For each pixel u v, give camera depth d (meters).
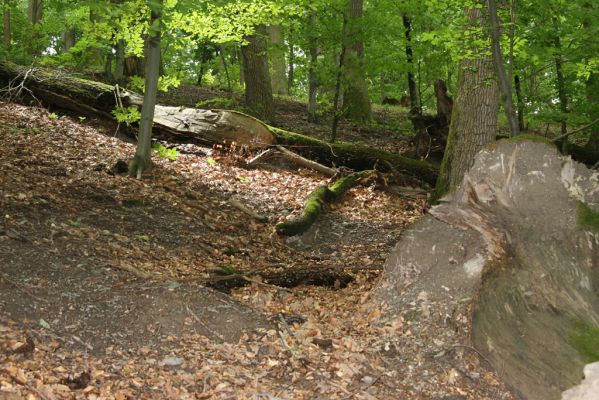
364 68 13.59
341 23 13.44
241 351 4.81
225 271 6.62
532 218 4.86
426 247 5.22
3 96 11.86
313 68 13.59
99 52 17.55
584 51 7.87
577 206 4.84
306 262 7.68
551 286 4.78
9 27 17.44
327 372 4.57
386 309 5.13
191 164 10.80
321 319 5.48
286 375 4.56
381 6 13.27
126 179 9.08
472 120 9.82
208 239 7.83
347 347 4.82
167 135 11.91
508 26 7.58
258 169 11.59
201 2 9.09
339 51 14.66
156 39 9.41
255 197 9.95
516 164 4.84
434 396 4.30
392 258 5.40
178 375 4.38
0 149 9.07
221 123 11.88
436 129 13.63
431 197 10.47
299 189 10.74
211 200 9.27
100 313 5.04
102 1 8.27
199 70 22.19
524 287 4.77
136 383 4.20
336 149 12.23
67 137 10.59
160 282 5.75
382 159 12.23
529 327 4.65
